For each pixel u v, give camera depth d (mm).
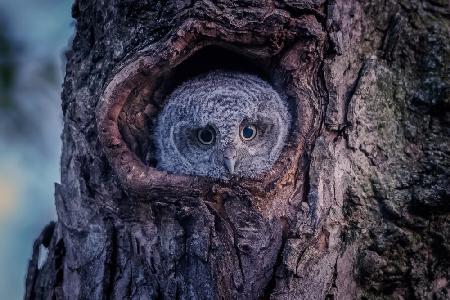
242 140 3055
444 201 2574
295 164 2549
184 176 2553
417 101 2678
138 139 2811
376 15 2684
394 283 2617
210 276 2496
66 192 2873
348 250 2537
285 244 2457
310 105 2592
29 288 3092
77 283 2797
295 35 2559
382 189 2580
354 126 2580
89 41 2818
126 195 2641
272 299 2449
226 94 3057
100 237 2711
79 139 2764
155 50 2523
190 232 2545
